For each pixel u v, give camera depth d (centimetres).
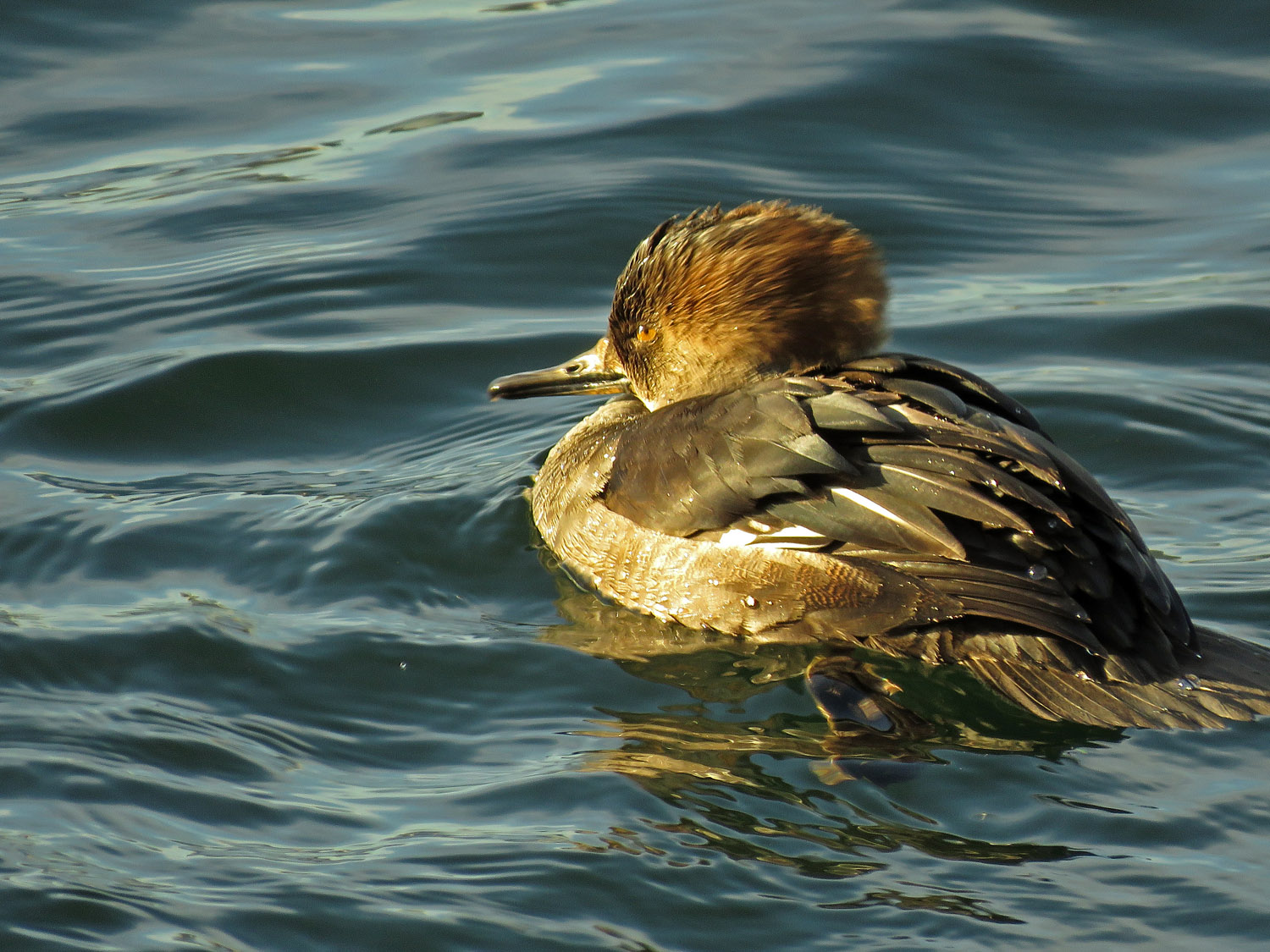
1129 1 2031
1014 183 1694
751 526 979
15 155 1753
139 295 1491
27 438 1268
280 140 1786
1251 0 2014
